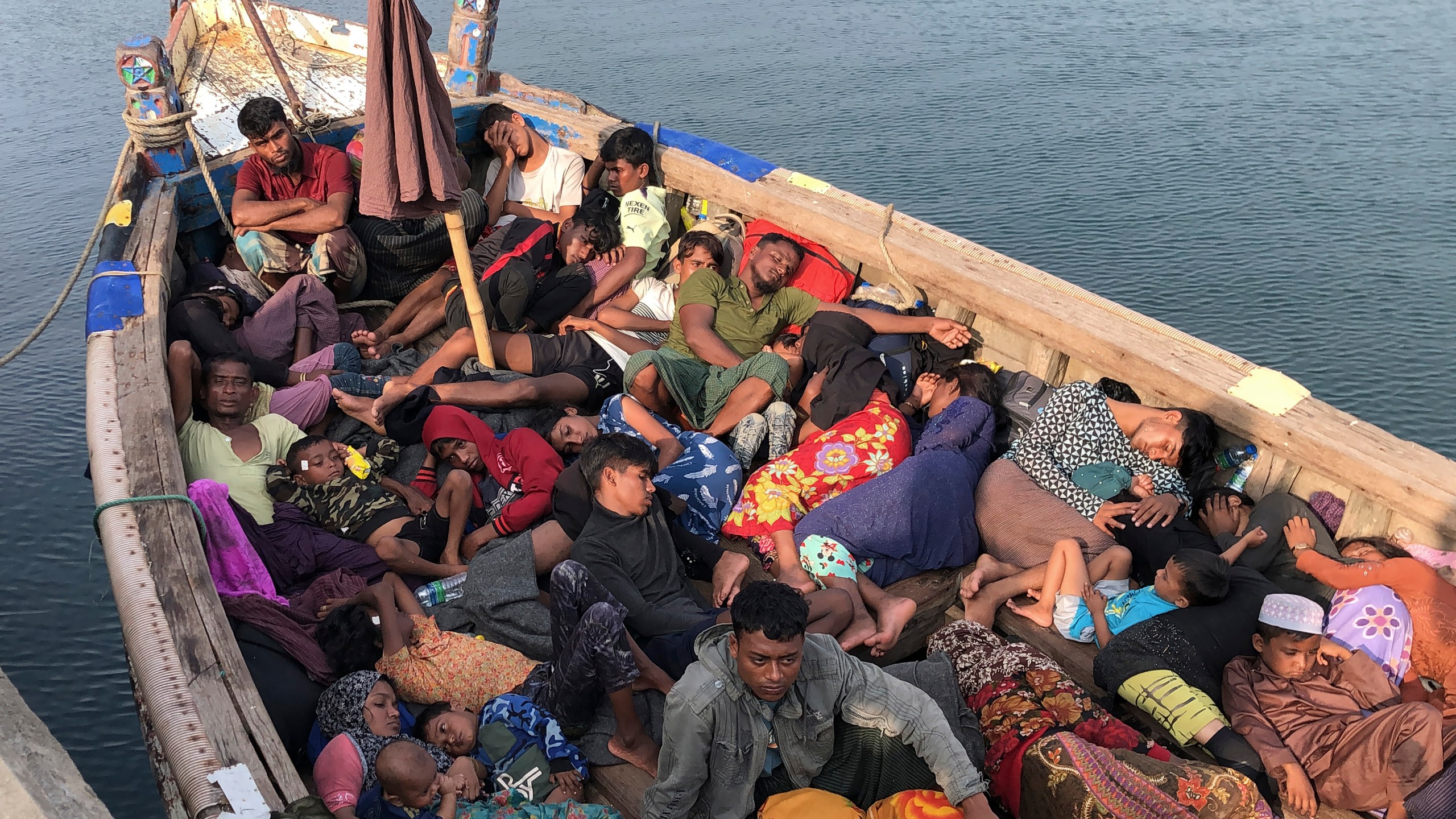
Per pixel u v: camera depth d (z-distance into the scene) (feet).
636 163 18.60
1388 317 33.78
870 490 12.75
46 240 36.78
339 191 17.92
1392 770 9.44
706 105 49.49
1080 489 13.10
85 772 20.01
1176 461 13.26
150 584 10.25
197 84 21.43
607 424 14.37
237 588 11.41
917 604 12.35
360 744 9.76
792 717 8.74
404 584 12.34
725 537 13.37
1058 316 14.57
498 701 10.32
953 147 45.44
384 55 13.75
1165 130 47.98
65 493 27.22
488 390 15.02
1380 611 10.63
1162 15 65.82
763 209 18.38
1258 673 10.52
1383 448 11.97
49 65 52.95
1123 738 9.72
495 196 19.61
